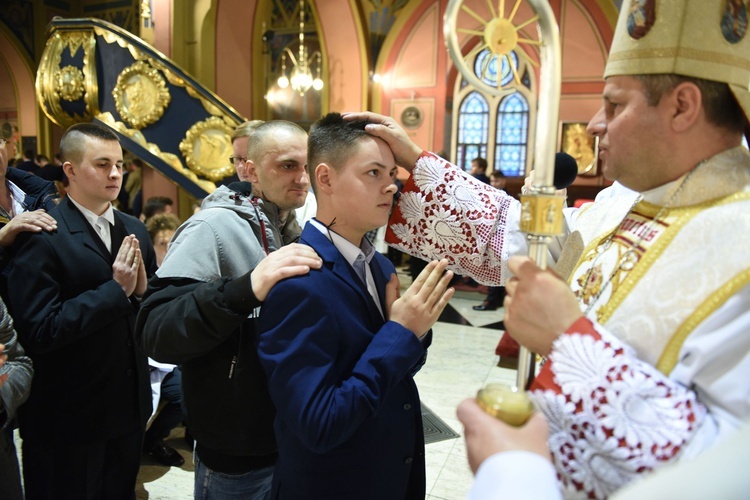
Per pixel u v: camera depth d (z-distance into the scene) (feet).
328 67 29.66
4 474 4.99
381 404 3.37
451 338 15.37
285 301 3.23
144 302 4.50
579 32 29.50
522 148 33.12
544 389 2.39
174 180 17.13
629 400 2.24
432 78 32.45
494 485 1.75
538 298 2.43
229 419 4.59
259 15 24.71
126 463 6.49
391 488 3.66
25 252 5.74
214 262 4.65
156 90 16.74
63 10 42.65
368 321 3.56
